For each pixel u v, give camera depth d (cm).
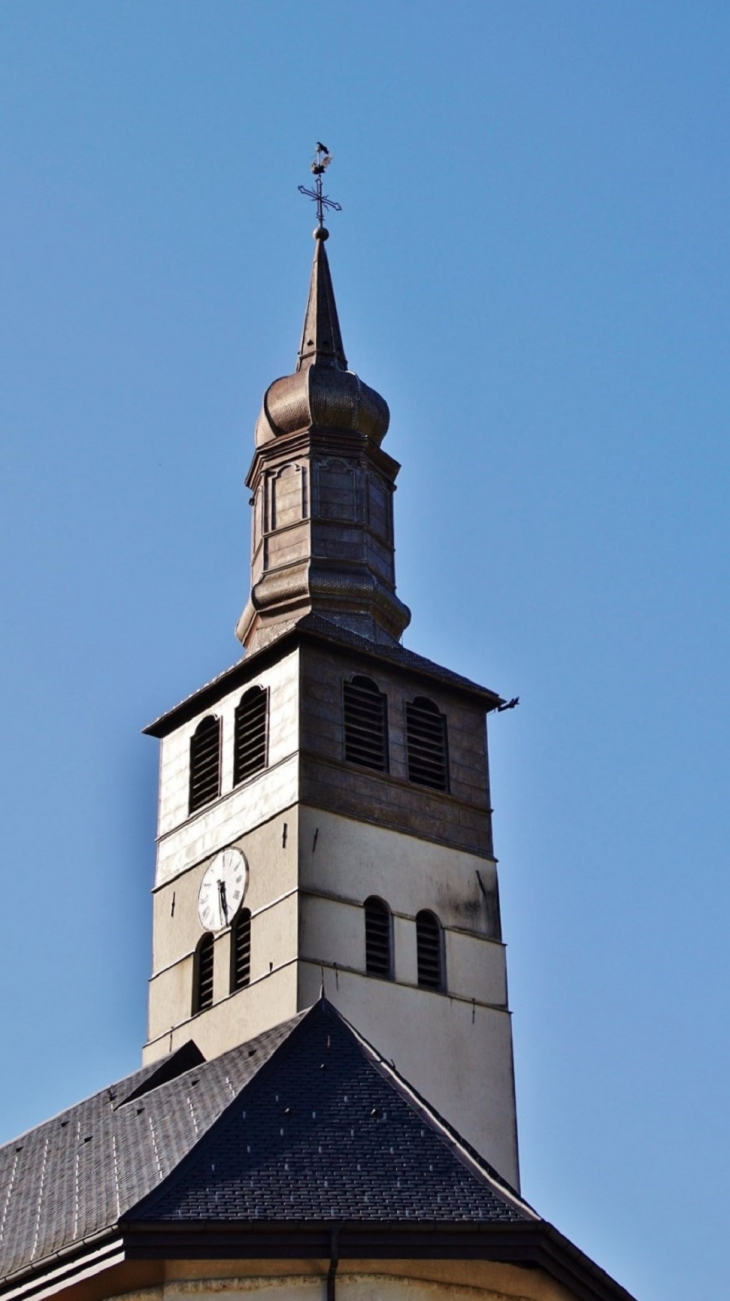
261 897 6225
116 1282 4200
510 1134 6209
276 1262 4178
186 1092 5234
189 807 6712
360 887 6231
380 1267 4219
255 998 6094
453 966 6341
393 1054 6056
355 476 7038
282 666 6494
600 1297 4359
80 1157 5241
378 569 6919
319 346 7350
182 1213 4131
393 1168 4462
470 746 6781
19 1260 4606
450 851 6531
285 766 6322
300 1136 4559
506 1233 4247
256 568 6988
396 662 6619
